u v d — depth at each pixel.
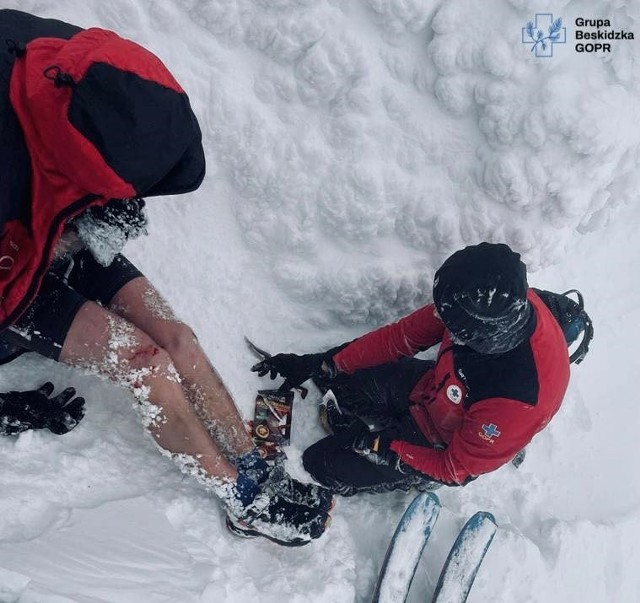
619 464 3.22
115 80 1.34
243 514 2.06
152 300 2.00
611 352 3.42
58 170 1.41
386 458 2.36
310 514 2.12
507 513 2.87
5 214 1.44
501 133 2.40
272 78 2.43
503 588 2.57
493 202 2.52
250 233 2.60
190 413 1.88
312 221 2.57
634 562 3.01
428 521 2.45
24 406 2.01
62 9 2.28
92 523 1.84
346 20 2.35
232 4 2.32
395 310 2.76
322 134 2.48
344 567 2.30
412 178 2.53
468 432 2.15
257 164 2.47
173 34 2.37
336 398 2.71
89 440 2.11
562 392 2.11
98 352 1.78
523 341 2.04
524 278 1.95
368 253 2.66
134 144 1.36
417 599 2.50
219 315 2.61
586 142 2.36
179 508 2.09
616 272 3.49
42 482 1.90
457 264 1.98
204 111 2.41
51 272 1.80
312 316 2.75
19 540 1.69
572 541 2.83
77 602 1.51
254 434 2.51
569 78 2.35
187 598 1.76
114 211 1.59
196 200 2.53
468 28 2.32
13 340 1.79
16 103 1.37
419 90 2.44
